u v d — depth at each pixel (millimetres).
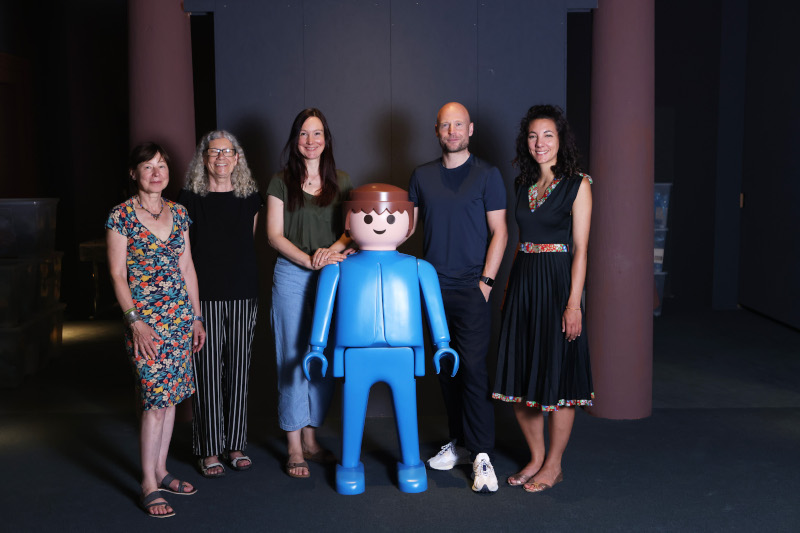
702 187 8531
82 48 8461
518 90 4359
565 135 3326
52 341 6188
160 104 4379
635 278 4352
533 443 3510
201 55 8391
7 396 5109
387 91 4371
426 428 4305
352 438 3400
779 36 7492
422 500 3289
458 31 4340
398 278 3291
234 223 3500
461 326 3520
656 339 6852
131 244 3088
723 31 8312
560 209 3285
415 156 4402
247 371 3600
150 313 3107
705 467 3639
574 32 8945
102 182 8945
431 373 4500
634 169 4309
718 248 8492
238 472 3648
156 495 3193
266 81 4371
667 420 4398
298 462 3611
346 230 3408
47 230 5895
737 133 8375
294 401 3584
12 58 7484
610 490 3367
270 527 3035
